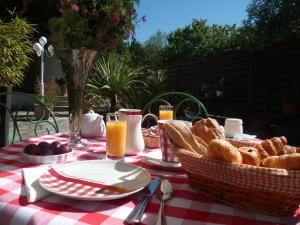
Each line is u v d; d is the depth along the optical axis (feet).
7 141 8.82
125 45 18.44
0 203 2.07
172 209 2.12
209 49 39.50
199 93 27.61
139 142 3.76
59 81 26.05
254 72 21.66
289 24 19.15
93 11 3.82
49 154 3.14
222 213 2.08
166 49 52.95
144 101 16.38
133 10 4.19
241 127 4.99
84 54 3.68
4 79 13.12
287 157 2.05
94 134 4.71
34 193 2.15
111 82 15.88
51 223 1.84
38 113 16.42
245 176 1.94
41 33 24.68
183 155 2.34
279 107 19.27
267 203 2.03
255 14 21.04
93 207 2.07
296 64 17.90
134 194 2.33
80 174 2.57
